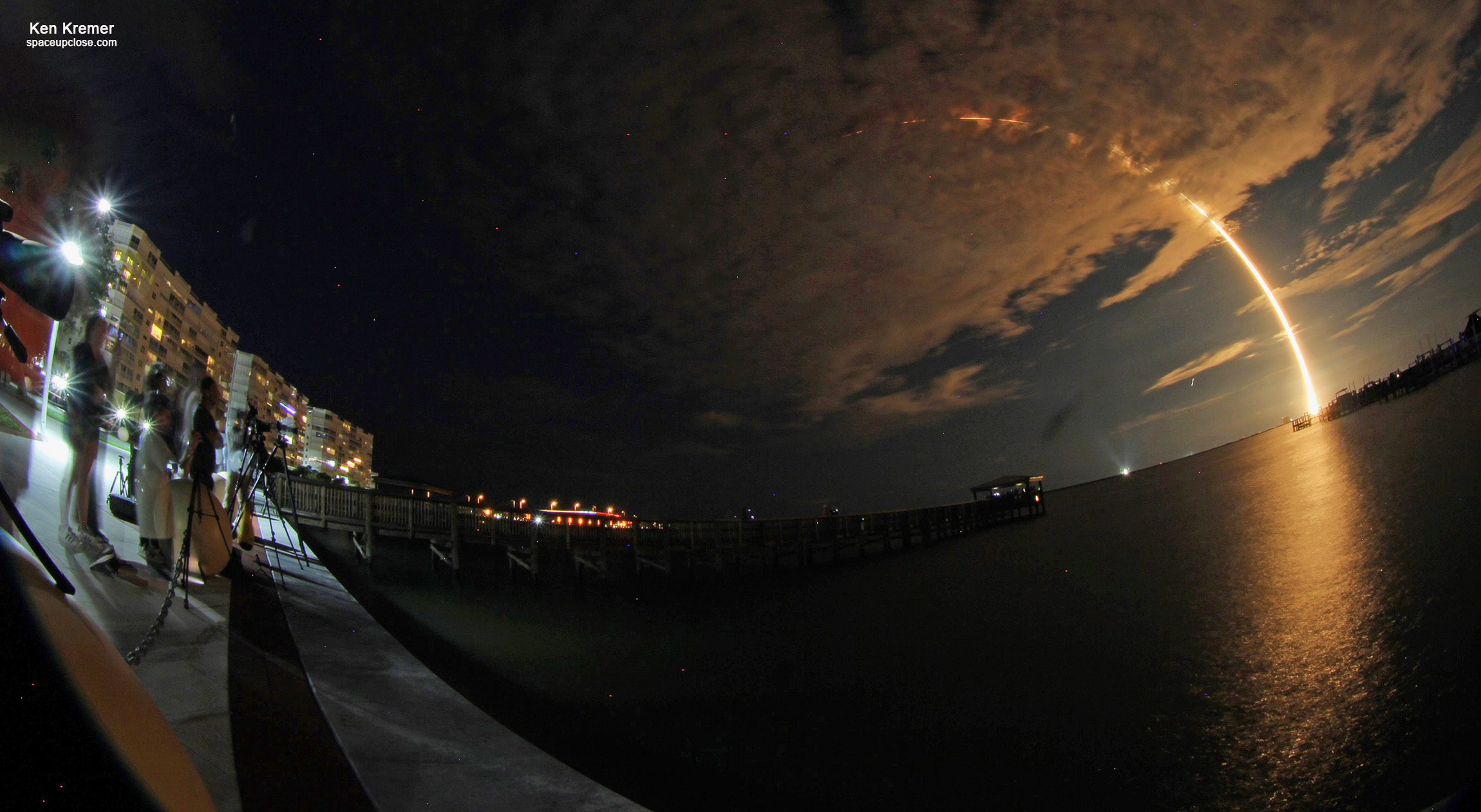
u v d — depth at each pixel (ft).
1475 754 29.04
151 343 183.52
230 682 12.50
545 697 31.68
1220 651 49.85
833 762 31.45
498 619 43.96
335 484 49.67
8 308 20.25
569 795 13.61
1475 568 55.57
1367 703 36.58
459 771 13.17
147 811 2.24
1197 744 34.60
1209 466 367.04
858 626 66.08
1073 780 31.22
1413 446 142.72
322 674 15.84
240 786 9.34
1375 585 58.85
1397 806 26.84
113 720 2.36
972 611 73.15
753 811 24.09
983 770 32.01
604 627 51.55
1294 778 30.40
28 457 23.17
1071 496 401.49
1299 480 156.87
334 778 10.90
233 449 27.91
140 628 13.64
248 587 21.76
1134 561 97.76
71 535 16.35
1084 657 51.90
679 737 31.24
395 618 33.76
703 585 81.51
